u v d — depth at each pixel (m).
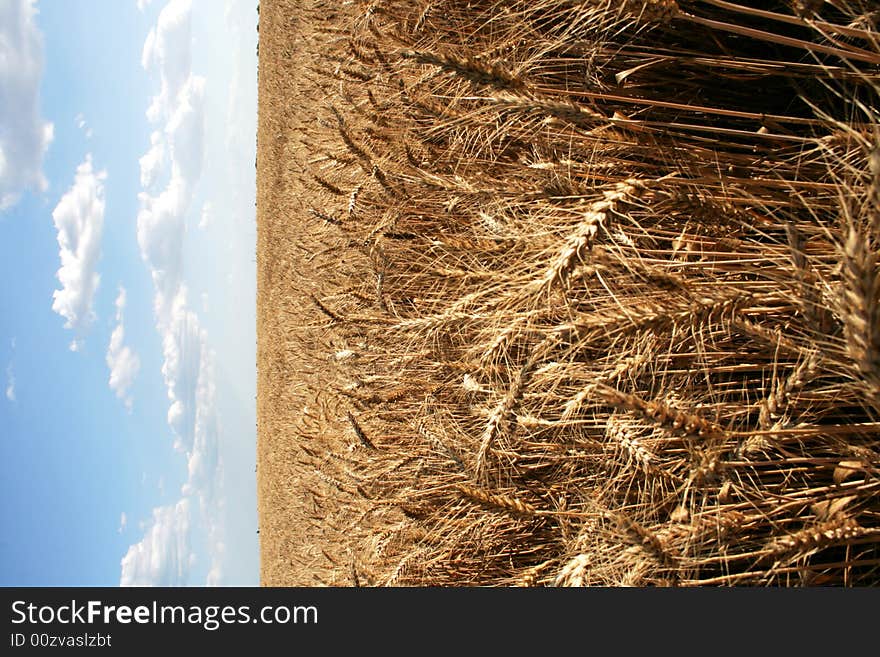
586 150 3.36
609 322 2.25
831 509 2.28
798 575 2.52
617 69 3.49
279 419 14.64
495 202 3.18
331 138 6.25
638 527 2.32
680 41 3.35
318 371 8.27
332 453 6.32
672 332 2.34
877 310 1.34
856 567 2.51
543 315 2.73
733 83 3.26
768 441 2.43
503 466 3.62
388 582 4.05
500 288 2.96
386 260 4.86
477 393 3.93
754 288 2.45
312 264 8.38
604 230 2.23
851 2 2.26
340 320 5.86
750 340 2.78
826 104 2.86
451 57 2.55
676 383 2.94
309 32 8.35
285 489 12.66
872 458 2.26
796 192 2.42
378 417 5.40
